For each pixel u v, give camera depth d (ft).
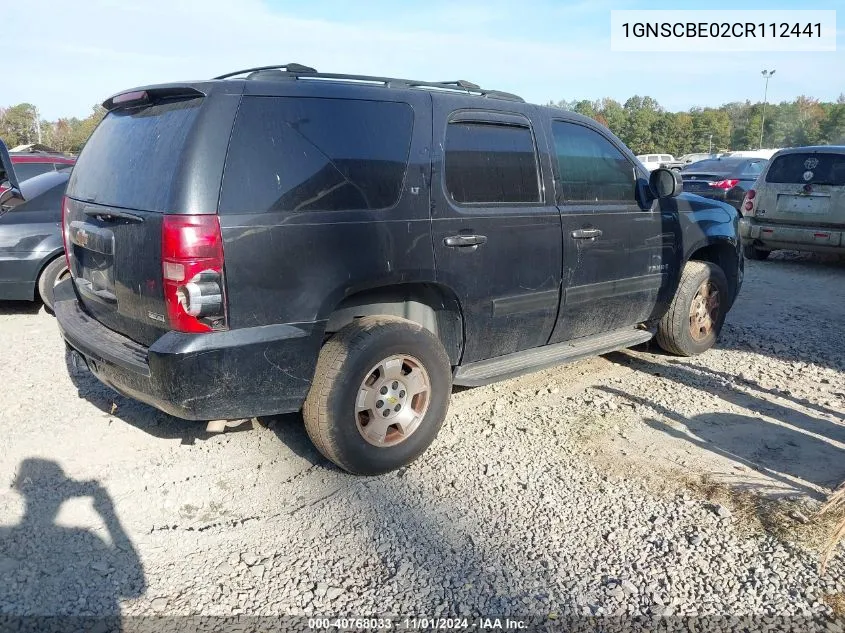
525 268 14.02
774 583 9.59
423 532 10.78
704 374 17.90
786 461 13.10
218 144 10.26
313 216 10.91
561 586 9.56
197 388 10.25
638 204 16.66
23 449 13.24
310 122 11.18
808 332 21.91
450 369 13.03
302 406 11.60
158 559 10.13
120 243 11.05
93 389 16.24
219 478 12.35
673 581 9.64
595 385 17.07
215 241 10.03
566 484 12.18
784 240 32.81
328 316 11.18
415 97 12.57
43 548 10.32
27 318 23.04
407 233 12.00
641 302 17.07
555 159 14.78
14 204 22.22
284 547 10.43
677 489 12.02
